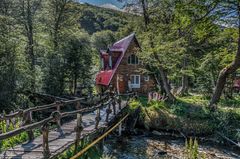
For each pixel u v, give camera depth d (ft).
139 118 73.05
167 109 75.51
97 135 44.57
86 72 109.40
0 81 66.85
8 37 76.69
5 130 37.93
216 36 77.46
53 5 124.47
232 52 76.89
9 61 71.20
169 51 79.25
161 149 55.98
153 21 88.69
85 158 36.91
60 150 29.12
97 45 262.67
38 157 26.68
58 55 98.27
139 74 115.34
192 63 98.99
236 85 168.76
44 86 91.30
